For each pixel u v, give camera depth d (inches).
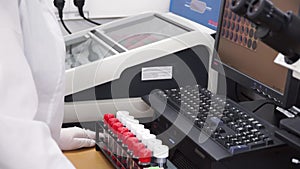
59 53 32.4
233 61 48.9
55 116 32.6
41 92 32.1
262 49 44.4
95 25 60.5
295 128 36.4
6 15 29.2
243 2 26.7
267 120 43.9
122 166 40.1
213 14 55.3
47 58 31.9
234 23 48.1
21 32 30.5
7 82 28.1
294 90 41.8
